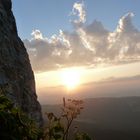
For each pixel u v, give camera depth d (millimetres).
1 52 49219
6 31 55719
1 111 6750
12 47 55562
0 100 7234
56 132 7961
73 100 8133
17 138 6719
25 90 54438
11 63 51312
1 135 6523
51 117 8102
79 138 8039
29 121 7352
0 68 46094
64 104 8156
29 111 52906
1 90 8000
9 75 48438
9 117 6750
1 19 55375
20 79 53344
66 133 8023
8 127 6645
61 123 8078
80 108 8148
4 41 52688
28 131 7184
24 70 57125
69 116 8109
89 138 8125
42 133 7617
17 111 7184
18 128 6875
